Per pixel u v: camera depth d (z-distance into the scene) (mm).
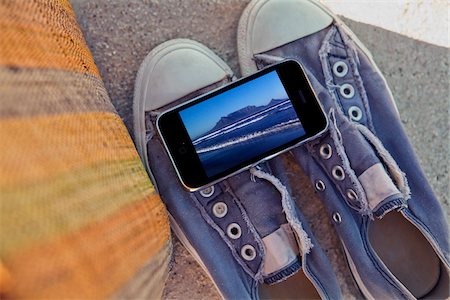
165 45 798
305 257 749
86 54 663
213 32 833
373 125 828
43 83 427
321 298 753
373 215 778
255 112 746
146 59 792
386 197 752
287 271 760
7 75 370
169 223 762
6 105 356
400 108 891
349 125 786
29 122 378
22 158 352
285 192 755
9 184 332
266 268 771
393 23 878
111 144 567
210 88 789
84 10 795
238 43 827
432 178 907
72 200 391
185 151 733
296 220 749
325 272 776
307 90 752
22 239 329
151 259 560
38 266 335
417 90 895
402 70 887
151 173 779
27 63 412
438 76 900
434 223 787
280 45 817
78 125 473
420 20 883
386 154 776
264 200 767
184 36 825
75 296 361
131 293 451
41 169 367
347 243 788
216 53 836
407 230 827
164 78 781
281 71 750
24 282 326
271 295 804
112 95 805
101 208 439
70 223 375
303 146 810
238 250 777
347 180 777
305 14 824
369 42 875
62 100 456
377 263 778
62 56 518
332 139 779
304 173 853
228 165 741
